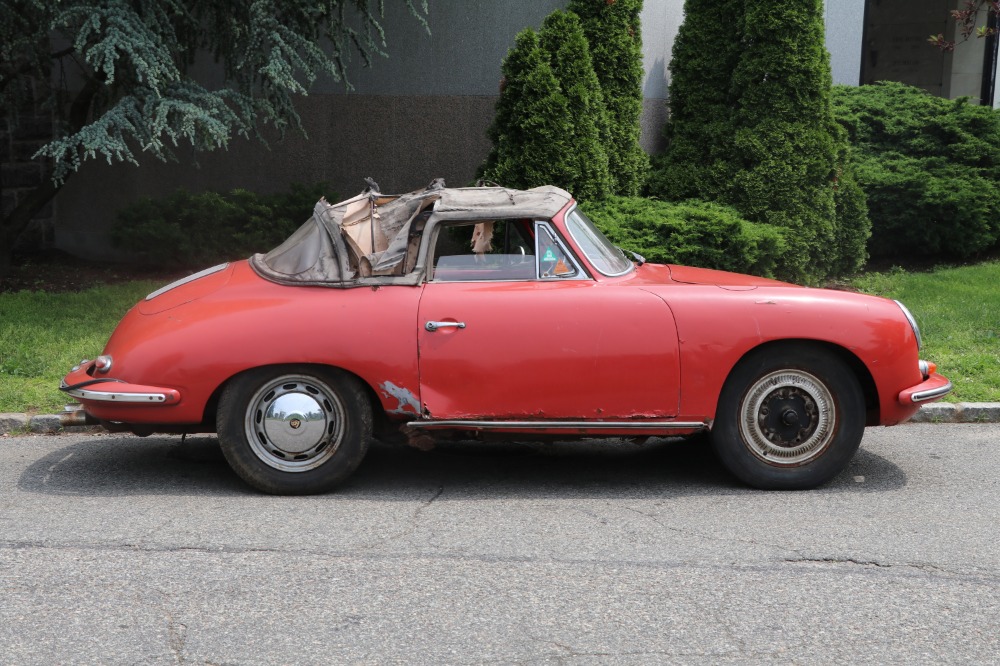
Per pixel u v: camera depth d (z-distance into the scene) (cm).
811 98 1134
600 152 1067
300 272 569
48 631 396
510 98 1065
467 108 1281
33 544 485
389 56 1293
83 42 917
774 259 1065
